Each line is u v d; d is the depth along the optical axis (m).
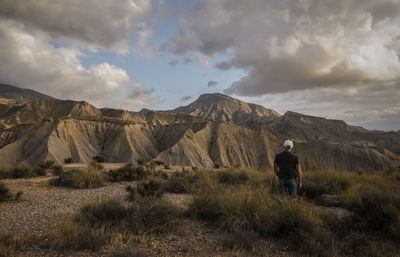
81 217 5.02
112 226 4.77
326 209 6.80
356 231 5.01
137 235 4.56
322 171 11.23
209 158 107.69
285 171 6.27
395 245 4.32
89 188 10.45
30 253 3.77
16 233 4.66
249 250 4.02
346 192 8.02
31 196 8.49
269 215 5.02
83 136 105.56
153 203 5.93
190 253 3.85
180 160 91.12
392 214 4.93
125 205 6.71
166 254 3.80
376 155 111.50
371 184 9.73
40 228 5.00
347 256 3.88
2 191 7.82
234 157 120.00
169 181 10.20
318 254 3.86
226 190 6.31
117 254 3.57
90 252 3.83
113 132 114.44
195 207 6.01
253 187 7.14
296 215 4.88
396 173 12.17
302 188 8.24
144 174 13.80
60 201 7.62
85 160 89.19
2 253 3.68
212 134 128.88
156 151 118.19
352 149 114.94
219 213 5.55
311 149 120.38
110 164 34.50
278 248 4.13
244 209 5.28
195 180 10.72
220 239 4.51
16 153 80.25
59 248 3.98
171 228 4.97
